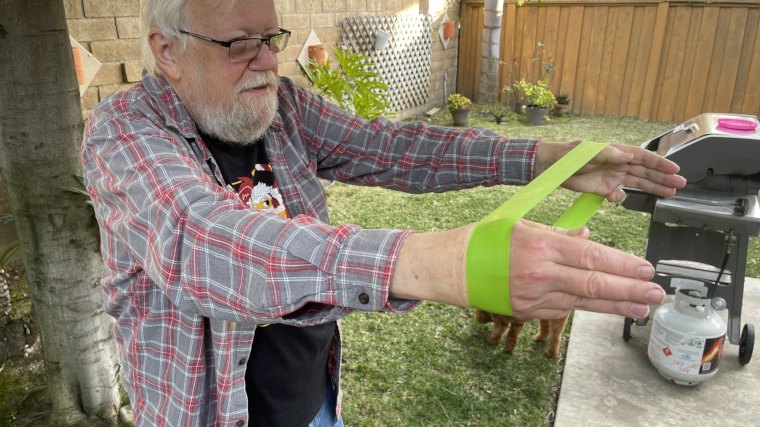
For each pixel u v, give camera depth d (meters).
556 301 0.56
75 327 2.19
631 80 8.22
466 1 9.23
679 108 7.96
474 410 2.55
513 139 1.33
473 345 3.05
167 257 0.82
